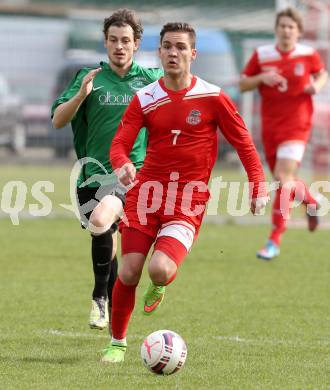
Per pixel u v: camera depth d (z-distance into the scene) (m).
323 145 62.91
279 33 38.59
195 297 29.53
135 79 24.50
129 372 19.73
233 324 25.48
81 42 88.88
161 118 20.59
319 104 62.59
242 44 78.81
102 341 23.22
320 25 60.16
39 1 101.94
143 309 22.64
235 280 32.78
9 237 43.41
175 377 19.30
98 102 24.27
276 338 23.69
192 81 20.72
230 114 20.73
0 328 24.58
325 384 18.89
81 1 97.19
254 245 42.03
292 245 42.16
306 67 38.41
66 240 42.62
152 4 96.44
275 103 38.41
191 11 95.50
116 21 24.20
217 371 19.92
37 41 85.69
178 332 24.41
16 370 19.84
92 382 18.77
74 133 24.81
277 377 19.44
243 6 92.81
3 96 84.94
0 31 84.75
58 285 31.28
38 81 85.06
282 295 29.98
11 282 31.75
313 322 25.80
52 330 24.44
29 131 84.38
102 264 23.28
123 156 20.34
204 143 20.77
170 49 20.34
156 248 20.19
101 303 23.41
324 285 31.88
